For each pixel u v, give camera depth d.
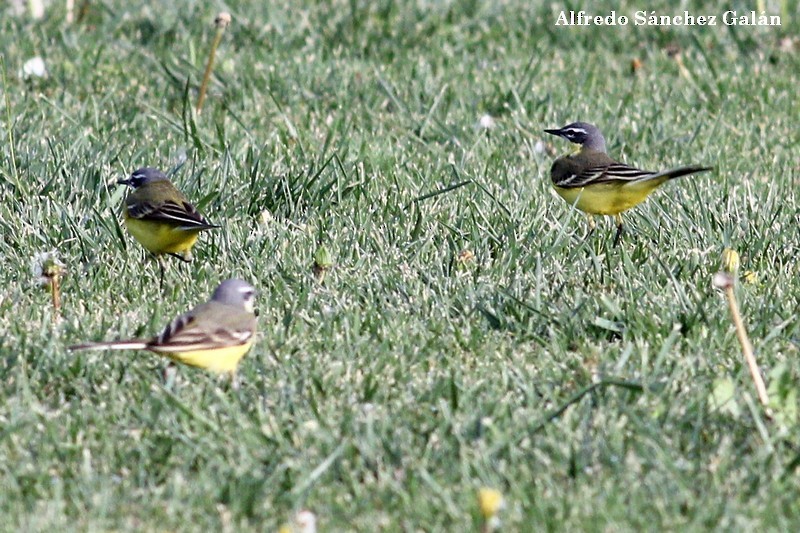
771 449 8.69
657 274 12.27
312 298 11.51
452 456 8.66
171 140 16.12
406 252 12.82
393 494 8.20
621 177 13.27
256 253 12.62
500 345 10.70
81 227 12.99
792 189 15.38
